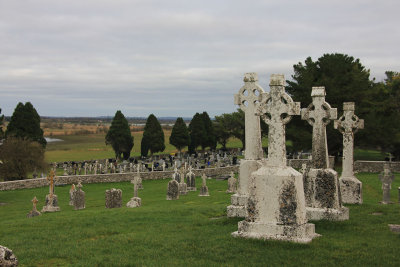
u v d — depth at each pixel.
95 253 11.16
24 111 59.28
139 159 74.81
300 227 11.41
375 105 47.62
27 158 44.22
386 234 12.55
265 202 11.77
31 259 10.78
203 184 29.53
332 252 10.52
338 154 50.56
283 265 9.70
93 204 27.16
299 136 45.91
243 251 10.73
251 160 15.78
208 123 89.81
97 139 135.62
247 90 15.99
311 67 47.94
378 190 27.08
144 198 29.36
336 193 14.88
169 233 13.27
